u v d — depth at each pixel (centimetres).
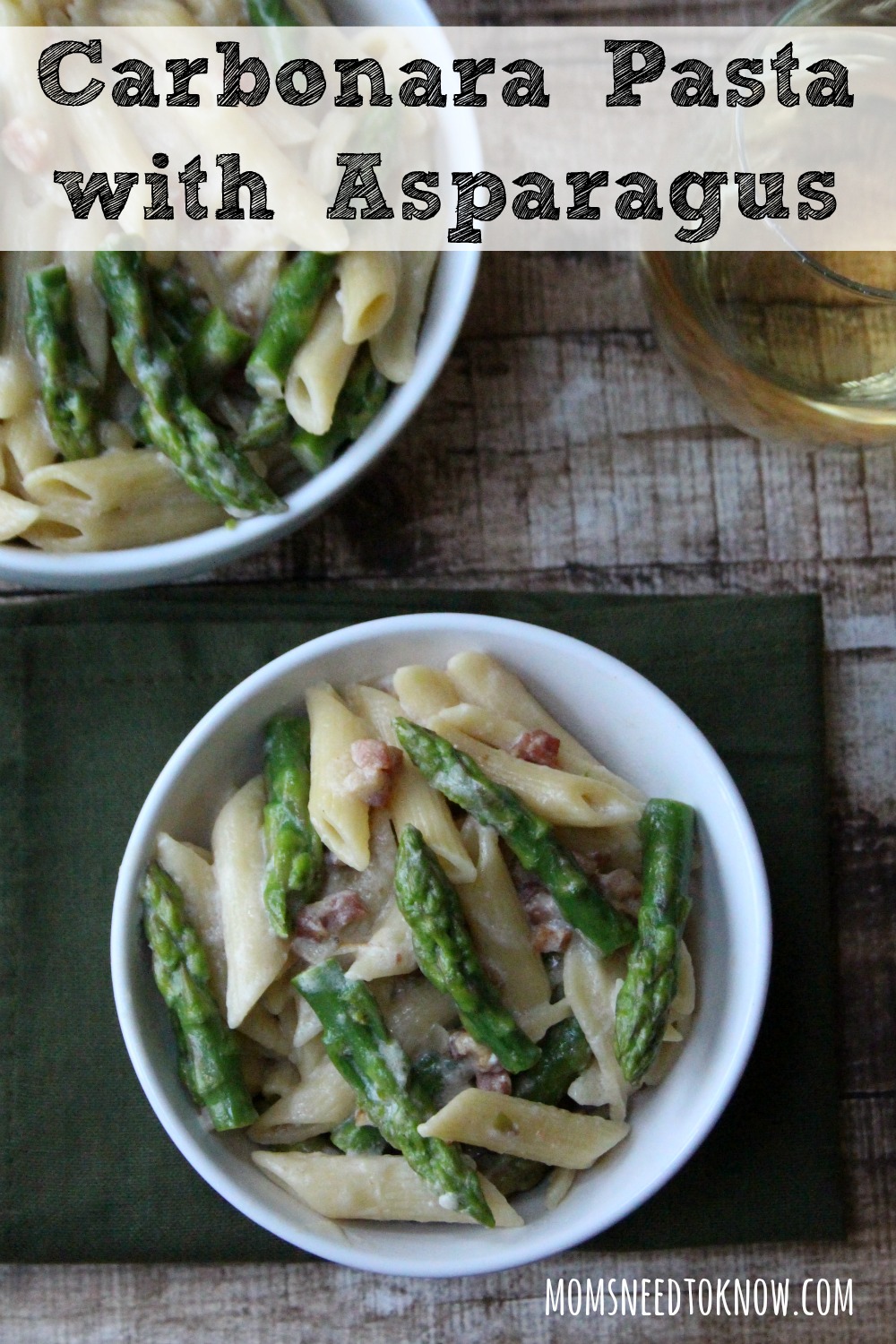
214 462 61
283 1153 60
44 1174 65
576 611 67
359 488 68
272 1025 60
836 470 69
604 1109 61
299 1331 66
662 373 69
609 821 60
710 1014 61
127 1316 66
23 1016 66
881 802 68
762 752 67
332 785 60
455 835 60
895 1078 67
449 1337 66
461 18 68
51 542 62
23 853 66
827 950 67
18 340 61
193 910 60
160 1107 59
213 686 67
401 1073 59
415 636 61
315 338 61
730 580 69
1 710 66
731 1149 66
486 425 69
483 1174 60
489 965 60
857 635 69
